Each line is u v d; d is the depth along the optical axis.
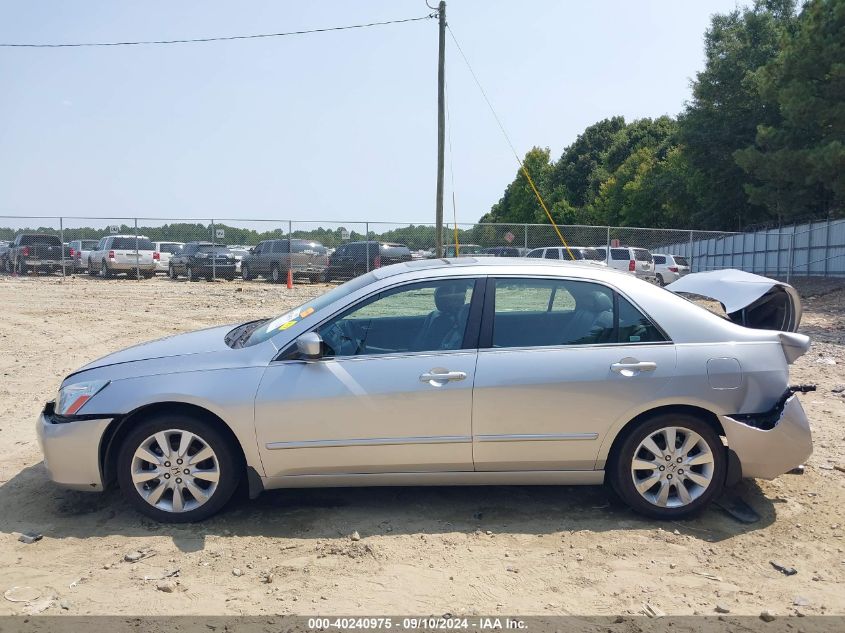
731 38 38.94
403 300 4.33
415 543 3.90
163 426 4.07
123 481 4.11
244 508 4.38
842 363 9.69
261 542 3.90
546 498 4.59
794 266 29.88
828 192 30.17
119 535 3.98
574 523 4.20
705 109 39.31
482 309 4.28
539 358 4.15
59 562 3.64
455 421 4.09
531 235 23.91
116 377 4.18
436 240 20.11
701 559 3.76
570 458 4.17
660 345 4.22
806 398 7.40
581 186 81.94
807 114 25.66
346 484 4.18
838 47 24.69
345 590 3.38
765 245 30.20
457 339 4.23
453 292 4.35
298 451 4.07
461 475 4.19
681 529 4.13
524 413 4.10
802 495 4.64
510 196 86.25
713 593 3.41
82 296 18.95
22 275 26.81
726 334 4.29
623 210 58.88
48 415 4.29
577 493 4.68
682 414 4.16
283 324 4.47
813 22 25.95
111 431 4.13
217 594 3.33
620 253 24.28
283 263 24.41
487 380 4.09
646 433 4.15
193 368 4.17
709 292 5.11
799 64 26.09
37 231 26.62
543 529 4.11
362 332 4.34
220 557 3.71
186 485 4.12
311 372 4.10
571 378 4.10
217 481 4.11
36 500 4.48
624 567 3.65
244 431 4.04
